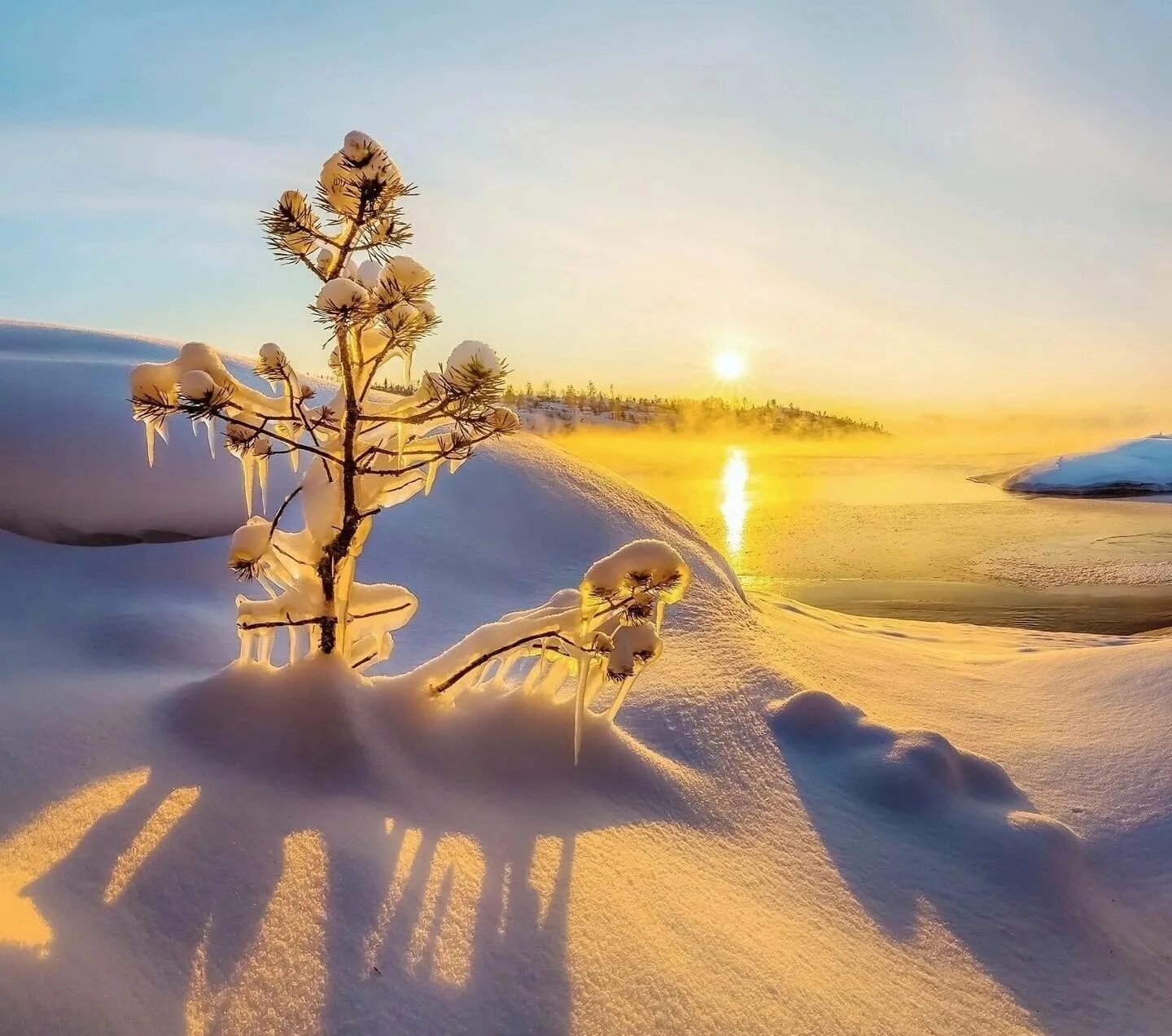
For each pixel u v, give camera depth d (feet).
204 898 6.36
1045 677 20.90
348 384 9.16
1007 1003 9.03
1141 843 12.96
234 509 19.25
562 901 7.82
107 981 5.13
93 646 13.24
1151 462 107.96
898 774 13.16
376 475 9.89
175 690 9.86
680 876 9.35
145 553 17.79
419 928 6.75
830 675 19.36
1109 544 59.41
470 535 22.76
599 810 10.29
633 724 13.41
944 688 20.07
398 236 8.34
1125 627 34.73
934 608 39.27
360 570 20.03
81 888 6.16
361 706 9.78
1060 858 11.85
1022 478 110.63
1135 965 10.36
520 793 10.01
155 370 8.63
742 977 7.68
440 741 10.15
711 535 65.46
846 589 44.16
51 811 7.20
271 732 9.12
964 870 11.45
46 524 17.54
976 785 13.74
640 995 6.89
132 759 8.38
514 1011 6.27
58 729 8.88
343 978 5.98
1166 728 16.24
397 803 8.85
